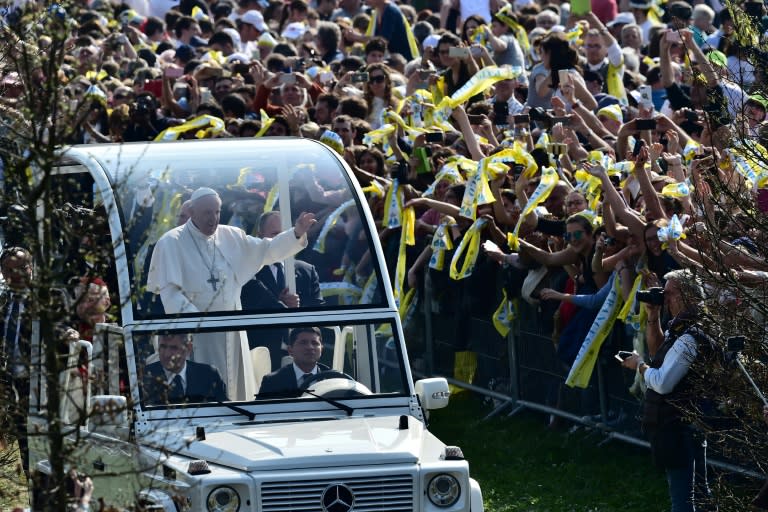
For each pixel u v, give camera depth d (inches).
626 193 1514.5
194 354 1126.4
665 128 1576.0
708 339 1073.5
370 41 2294.5
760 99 1152.8
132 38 2645.2
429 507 1023.0
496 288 1669.5
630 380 1440.7
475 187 1584.6
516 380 1649.9
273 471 1008.2
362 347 1162.6
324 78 2185.0
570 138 1647.4
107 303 971.3
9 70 1011.9
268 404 1123.9
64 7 792.9
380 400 1142.3
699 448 1105.4
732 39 1155.3
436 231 1717.5
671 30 1781.5
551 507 1349.7
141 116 2012.8
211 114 2005.4
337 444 1040.2
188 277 1155.3
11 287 808.9
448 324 1761.8
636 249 1362.0
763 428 1063.6
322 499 1007.6
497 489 1417.3
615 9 2500.0
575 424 1566.2
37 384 888.3
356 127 1852.9
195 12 2923.2
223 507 996.6
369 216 1211.2
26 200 796.6
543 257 1492.4
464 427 1648.6
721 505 1069.1
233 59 2472.9
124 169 1200.2
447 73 1999.3
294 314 1160.2
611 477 1406.3
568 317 1492.4
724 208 1144.2
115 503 1006.4
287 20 2940.5
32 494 842.2
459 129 1959.9
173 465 1034.7
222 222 1182.9
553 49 1850.4
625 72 2065.7
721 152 1242.0
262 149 1245.1
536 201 1499.8
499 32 2279.8
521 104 1952.5
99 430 1079.0
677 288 1110.4
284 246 1188.5
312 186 1218.0
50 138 773.3
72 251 899.4
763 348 1059.9
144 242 1103.0
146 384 1103.6
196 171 1208.2
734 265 1099.9
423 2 3034.0
